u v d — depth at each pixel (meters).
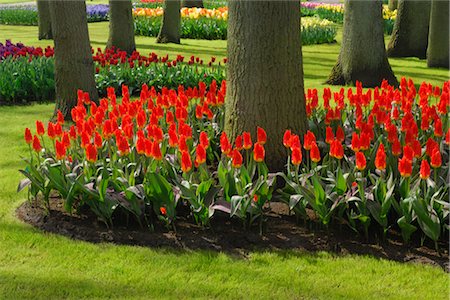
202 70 11.46
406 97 6.62
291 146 4.75
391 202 4.50
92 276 4.16
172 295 3.93
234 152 4.58
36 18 29.39
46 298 3.89
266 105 5.49
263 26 5.36
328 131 4.96
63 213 5.12
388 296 3.90
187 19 23.00
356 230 4.59
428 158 5.27
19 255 4.47
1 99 10.52
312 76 13.55
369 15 11.84
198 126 6.41
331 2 43.91
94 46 19.53
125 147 4.83
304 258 4.38
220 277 4.13
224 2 36.91
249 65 5.45
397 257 4.39
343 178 4.56
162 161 5.06
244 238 4.65
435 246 4.50
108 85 11.08
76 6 8.51
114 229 4.82
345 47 12.22
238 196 4.48
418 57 16.58
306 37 20.62
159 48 18.55
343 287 4.02
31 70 10.67
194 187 4.77
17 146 7.59
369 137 4.90
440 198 4.47
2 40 21.55
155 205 4.75
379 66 12.11
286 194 4.84
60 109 8.85
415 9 16.34
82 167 5.12
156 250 4.51
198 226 4.82
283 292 3.96
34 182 4.93
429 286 4.02
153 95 6.84
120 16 16.22
